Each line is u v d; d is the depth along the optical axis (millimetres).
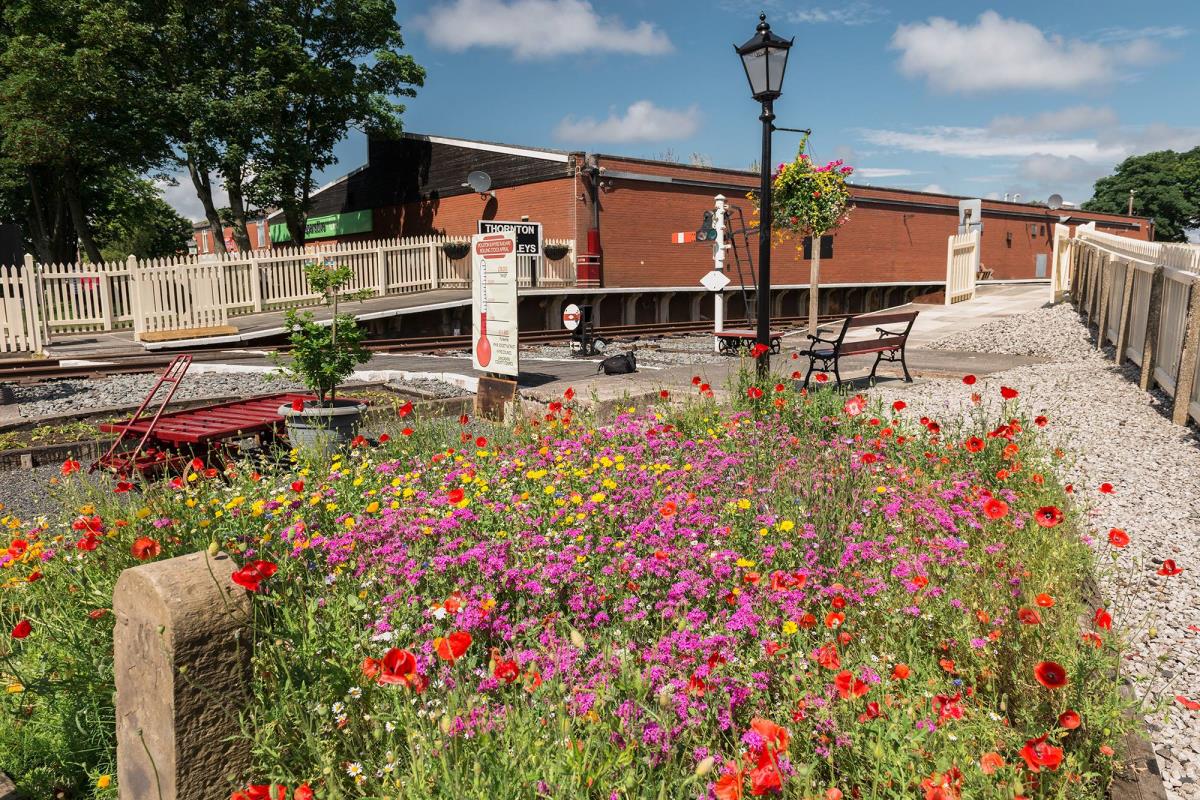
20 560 3559
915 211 33625
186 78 27891
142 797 2402
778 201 18109
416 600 3000
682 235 16766
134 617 2342
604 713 2256
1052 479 5191
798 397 7129
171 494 4145
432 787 2059
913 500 4359
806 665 2625
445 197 27250
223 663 2336
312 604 2812
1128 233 48906
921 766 2178
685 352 16438
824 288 29766
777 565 3525
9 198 34594
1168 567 3303
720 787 1725
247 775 2379
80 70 24859
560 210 22859
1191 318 7473
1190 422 7688
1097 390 9430
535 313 21609
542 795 1952
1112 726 2521
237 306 17906
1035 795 2254
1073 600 3365
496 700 2488
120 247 56938
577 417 7203
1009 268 39875
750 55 7754
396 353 16312
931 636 3033
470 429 7535
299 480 4445
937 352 14242
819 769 2338
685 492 4305
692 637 2645
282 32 27734
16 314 14820
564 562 3244
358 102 29500
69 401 10164
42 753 2764
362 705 2537
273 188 27812
